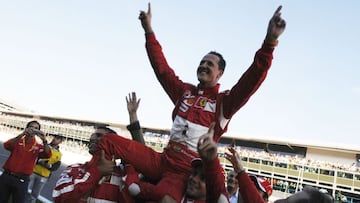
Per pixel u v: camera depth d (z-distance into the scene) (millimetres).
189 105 2438
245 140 28297
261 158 22031
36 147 5855
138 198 2305
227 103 2305
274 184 21031
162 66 2742
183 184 2250
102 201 2400
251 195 2508
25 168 5684
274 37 2070
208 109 2365
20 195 5652
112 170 2338
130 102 3043
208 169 1985
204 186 2150
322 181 19422
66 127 36125
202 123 2338
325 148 24172
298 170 20422
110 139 2381
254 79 2154
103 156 2322
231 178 3740
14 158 5641
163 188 2209
